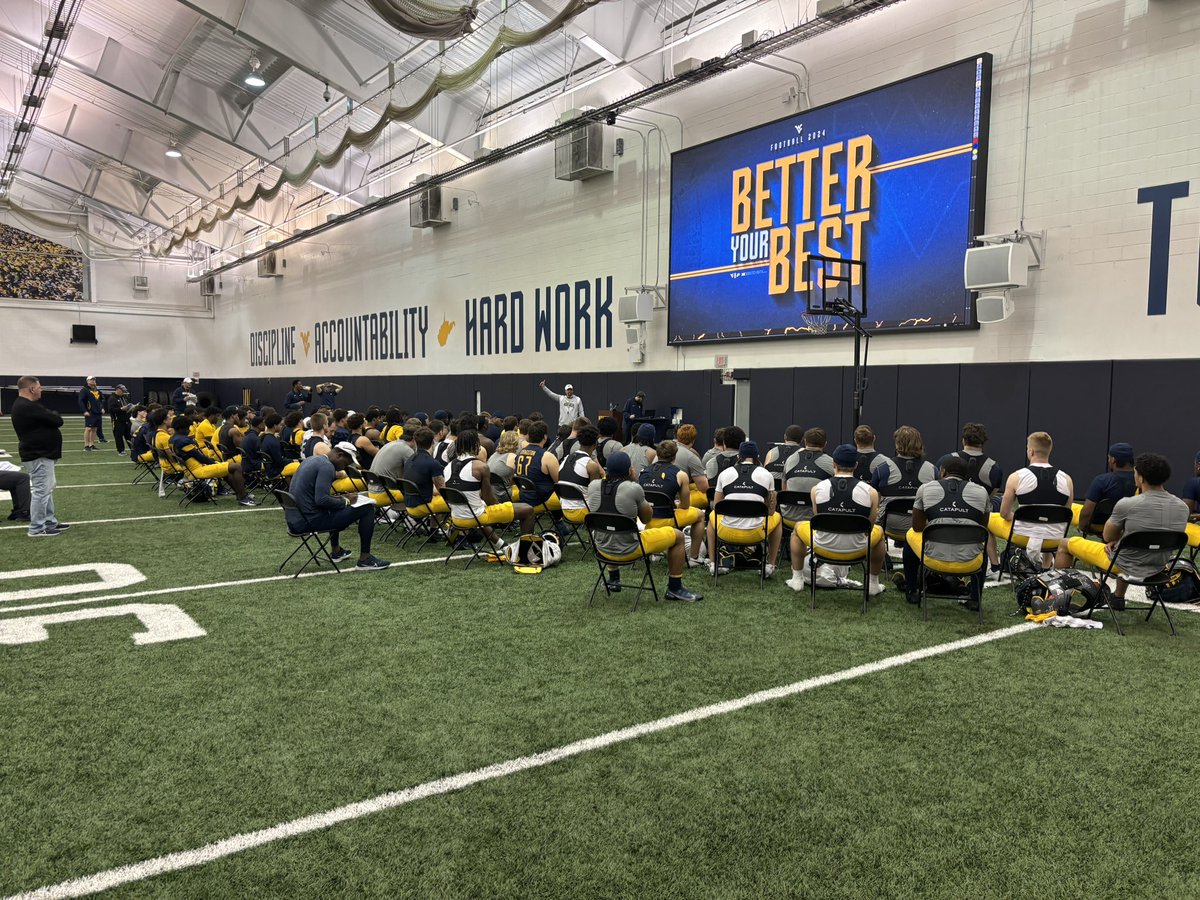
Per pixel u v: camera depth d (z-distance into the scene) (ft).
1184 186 26.40
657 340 46.73
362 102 52.24
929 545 17.31
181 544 25.85
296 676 13.96
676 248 44.78
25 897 7.88
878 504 19.67
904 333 34.53
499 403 60.13
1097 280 28.71
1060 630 16.61
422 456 24.76
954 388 32.99
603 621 17.26
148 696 13.02
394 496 26.32
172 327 113.80
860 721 12.05
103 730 11.73
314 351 88.74
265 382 101.24
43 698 12.94
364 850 8.74
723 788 10.07
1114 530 16.39
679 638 16.06
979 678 13.82
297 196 86.74
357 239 78.48
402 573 21.83
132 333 110.63
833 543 18.28
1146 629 16.66
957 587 18.74
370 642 15.81
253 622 17.16
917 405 34.27
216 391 116.06
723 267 42.09
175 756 10.92
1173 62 26.50
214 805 9.66
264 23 46.55
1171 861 8.53
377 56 51.19
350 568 22.44
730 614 17.81
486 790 10.03
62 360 105.40
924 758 10.85
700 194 43.06
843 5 31.78
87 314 106.83
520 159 56.54
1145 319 27.58
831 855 8.65
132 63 59.98
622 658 14.87
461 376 64.39
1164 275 27.02
